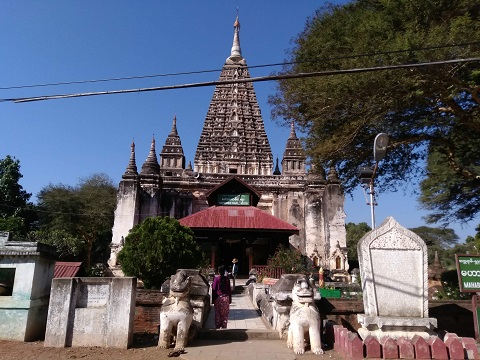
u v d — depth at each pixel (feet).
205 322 41.34
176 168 151.53
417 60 44.39
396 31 48.80
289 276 36.88
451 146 60.23
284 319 35.17
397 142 58.03
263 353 29.37
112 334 31.07
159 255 51.60
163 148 155.74
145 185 122.21
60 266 62.49
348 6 60.49
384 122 56.80
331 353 29.58
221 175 134.00
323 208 122.52
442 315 39.65
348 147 59.72
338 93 51.08
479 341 32.78
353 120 55.16
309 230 121.90
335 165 64.59
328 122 58.08
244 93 168.76
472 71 46.16
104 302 32.07
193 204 129.29
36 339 33.99
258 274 80.64
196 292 38.47
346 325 37.27
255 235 98.07
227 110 164.76
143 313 39.99
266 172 153.07
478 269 34.24
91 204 176.96
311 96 56.24
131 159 126.21
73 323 31.50
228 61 177.27
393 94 49.70
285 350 30.45
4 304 33.47
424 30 46.98
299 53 59.31
